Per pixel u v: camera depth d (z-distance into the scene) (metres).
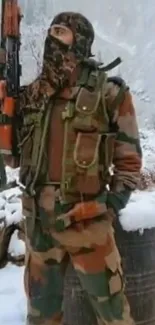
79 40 2.56
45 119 2.56
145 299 3.01
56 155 2.54
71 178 2.52
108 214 2.59
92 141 2.52
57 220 2.55
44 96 2.57
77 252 2.58
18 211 4.55
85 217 2.53
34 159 2.59
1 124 2.68
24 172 2.63
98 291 2.60
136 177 2.58
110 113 2.55
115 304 2.62
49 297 2.73
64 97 2.55
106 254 2.59
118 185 2.57
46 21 17.28
